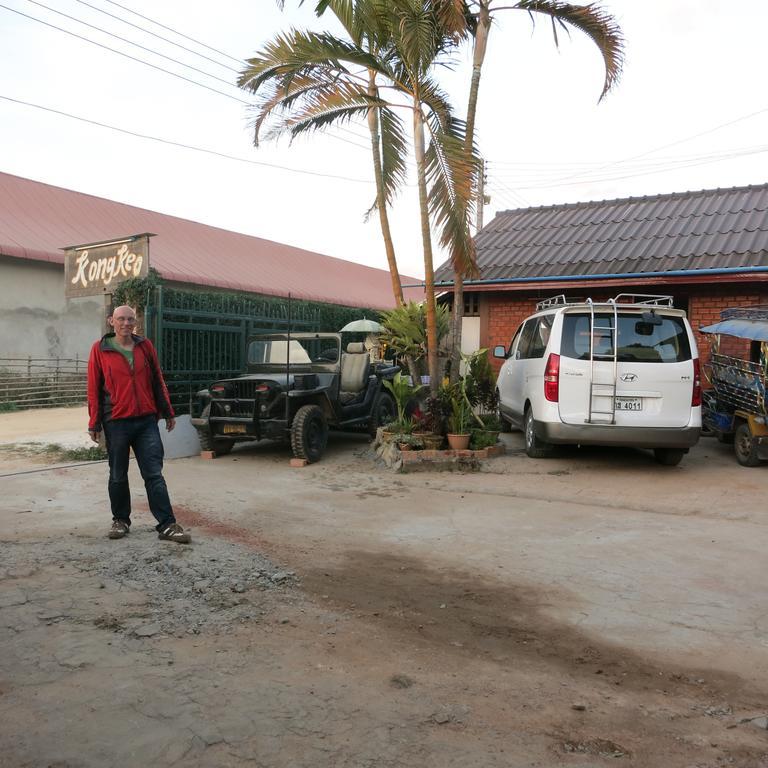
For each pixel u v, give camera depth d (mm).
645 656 3354
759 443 7965
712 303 11648
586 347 7699
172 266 21797
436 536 5480
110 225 22922
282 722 2676
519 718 2748
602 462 8430
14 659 3205
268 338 10383
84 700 2830
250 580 4344
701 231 12742
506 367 10602
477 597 4152
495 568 4695
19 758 2416
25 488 7133
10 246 18094
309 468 8453
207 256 24688
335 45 8547
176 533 5137
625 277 11547
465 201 8141
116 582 4246
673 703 2900
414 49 8039
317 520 5969
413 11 7906
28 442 10359
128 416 5129
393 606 3994
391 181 10664
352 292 30031
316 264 31453
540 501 6676
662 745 2576
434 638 3545
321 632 3592
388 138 10445
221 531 5582
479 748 2521
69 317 19906
